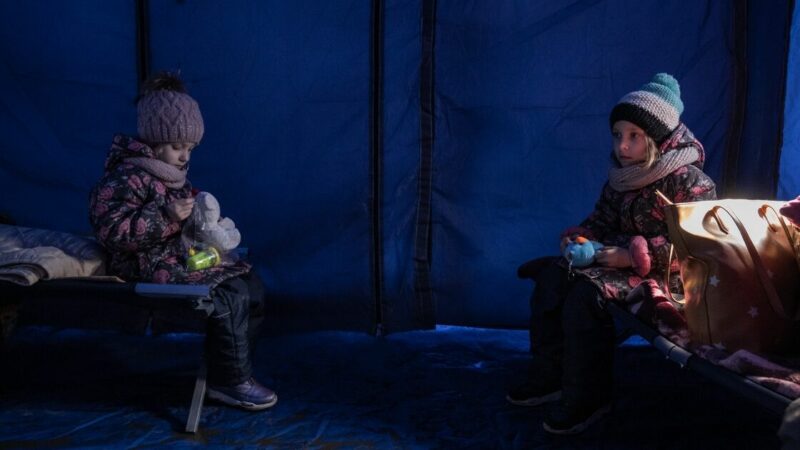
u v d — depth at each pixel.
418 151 3.68
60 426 2.64
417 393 3.03
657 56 3.50
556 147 3.63
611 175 2.75
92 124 3.70
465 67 3.60
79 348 3.56
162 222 2.68
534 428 2.67
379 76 3.61
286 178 3.73
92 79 3.66
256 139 3.71
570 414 2.57
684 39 3.48
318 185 3.73
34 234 2.85
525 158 3.65
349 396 2.99
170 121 2.73
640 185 2.63
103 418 2.72
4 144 3.73
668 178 2.59
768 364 1.79
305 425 2.70
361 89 3.63
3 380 3.10
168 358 3.44
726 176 3.53
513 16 3.54
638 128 2.59
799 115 3.43
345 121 3.67
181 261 2.79
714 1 3.43
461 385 3.12
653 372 3.25
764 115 3.44
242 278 2.98
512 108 3.62
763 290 2.01
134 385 3.08
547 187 3.66
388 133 3.67
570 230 2.86
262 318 3.10
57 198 3.76
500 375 3.25
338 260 3.78
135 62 3.64
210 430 2.64
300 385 3.11
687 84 3.50
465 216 3.74
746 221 2.11
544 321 2.83
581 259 2.57
